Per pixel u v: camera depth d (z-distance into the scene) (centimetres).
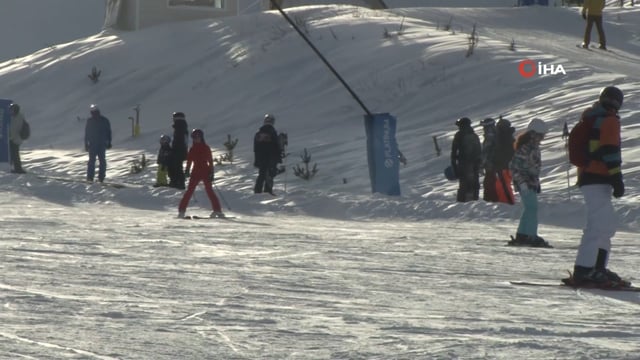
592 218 3575
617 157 3534
